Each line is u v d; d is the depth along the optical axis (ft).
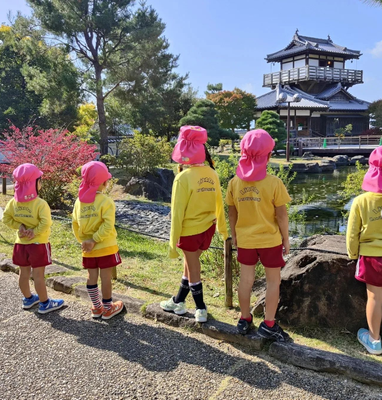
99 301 10.12
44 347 8.69
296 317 9.35
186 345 8.68
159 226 28.58
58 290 12.21
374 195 8.13
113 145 71.15
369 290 8.25
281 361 7.96
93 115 95.86
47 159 25.44
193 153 8.79
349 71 127.24
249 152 7.98
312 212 37.06
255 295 11.80
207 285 13.66
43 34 58.03
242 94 103.45
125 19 59.26
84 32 57.57
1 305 10.98
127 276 13.48
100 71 62.39
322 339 8.88
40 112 74.13
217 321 9.34
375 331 8.23
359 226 8.28
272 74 131.95
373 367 7.22
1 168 26.37
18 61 84.89
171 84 82.64
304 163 71.00
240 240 8.40
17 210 10.21
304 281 9.25
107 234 9.39
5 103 80.02
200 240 8.88
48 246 10.41
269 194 8.08
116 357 8.24
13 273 13.79
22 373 7.71
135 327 9.59
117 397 6.97
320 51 123.34
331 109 115.55
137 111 72.90
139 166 44.57
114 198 38.40
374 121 118.62
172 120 84.99
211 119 78.48
